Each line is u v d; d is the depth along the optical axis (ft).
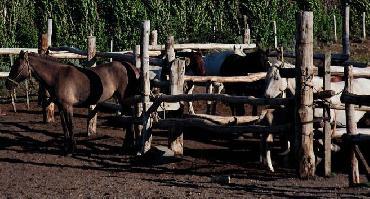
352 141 29.91
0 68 75.10
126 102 42.04
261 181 32.37
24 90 69.92
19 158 38.83
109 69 42.22
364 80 43.27
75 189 30.07
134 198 27.86
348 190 29.43
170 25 100.27
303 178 32.83
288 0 109.09
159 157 37.83
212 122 38.29
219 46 58.18
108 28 100.12
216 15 104.94
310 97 32.48
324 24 109.19
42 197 28.32
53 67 41.22
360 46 103.04
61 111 41.22
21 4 97.04
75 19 98.58
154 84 41.65
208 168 36.24
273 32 102.94
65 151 40.47
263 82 48.37
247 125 38.11
